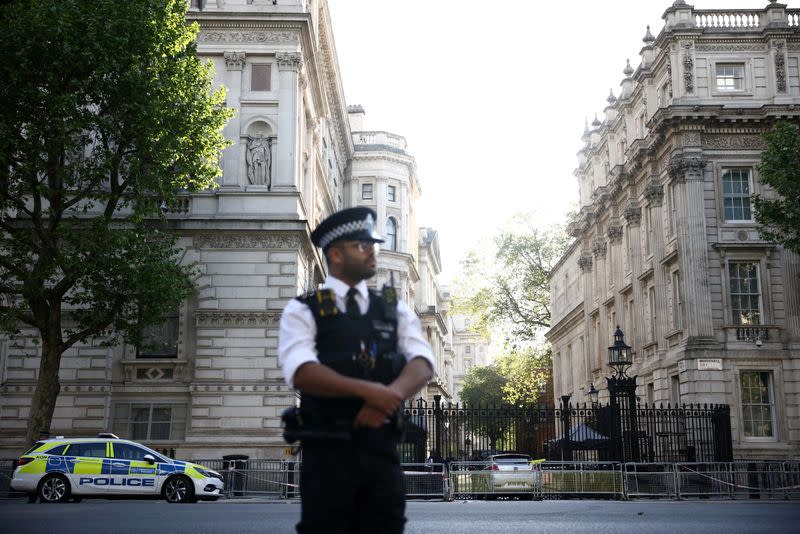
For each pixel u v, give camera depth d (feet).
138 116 77.71
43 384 78.84
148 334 102.58
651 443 94.73
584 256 180.65
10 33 72.54
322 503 10.25
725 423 94.53
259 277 101.65
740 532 36.47
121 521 43.11
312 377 10.29
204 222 101.55
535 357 233.76
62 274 100.01
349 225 11.43
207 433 98.37
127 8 77.56
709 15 125.70
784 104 119.24
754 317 117.39
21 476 67.51
